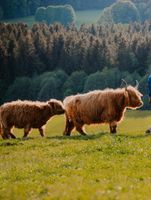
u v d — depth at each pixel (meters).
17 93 143.25
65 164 17.00
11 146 22.95
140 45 151.50
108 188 12.12
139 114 96.44
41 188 12.98
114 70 140.12
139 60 150.25
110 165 16.09
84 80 140.50
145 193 11.55
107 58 151.38
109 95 25.34
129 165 15.95
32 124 28.80
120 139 21.23
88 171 15.34
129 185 12.54
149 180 13.52
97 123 26.08
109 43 160.25
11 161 19.08
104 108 25.44
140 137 21.89
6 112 28.83
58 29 191.12
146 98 116.44
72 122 27.50
